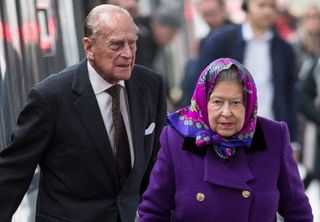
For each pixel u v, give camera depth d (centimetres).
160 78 759
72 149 704
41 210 719
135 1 1152
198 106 648
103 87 712
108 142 708
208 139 643
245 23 1202
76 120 702
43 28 897
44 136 700
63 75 709
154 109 749
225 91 631
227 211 643
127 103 730
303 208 662
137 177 727
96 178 709
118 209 717
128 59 685
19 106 822
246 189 643
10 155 705
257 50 1192
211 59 1195
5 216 702
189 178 649
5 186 700
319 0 2711
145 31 1498
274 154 654
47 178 716
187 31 2020
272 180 650
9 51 817
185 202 646
